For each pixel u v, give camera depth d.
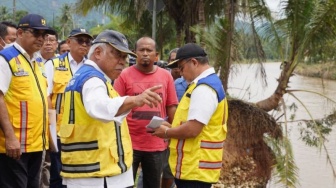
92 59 3.10
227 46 8.88
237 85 12.91
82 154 3.02
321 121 10.04
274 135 8.86
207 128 3.79
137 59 4.78
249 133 8.72
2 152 3.74
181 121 3.90
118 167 3.09
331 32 9.09
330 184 10.08
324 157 12.02
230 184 8.34
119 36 3.10
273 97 9.51
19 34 3.78
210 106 3.70
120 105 2.84
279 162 8.52
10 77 3.68
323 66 10.58
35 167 3.97
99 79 2.97
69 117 3.05
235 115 8.67
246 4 9.34
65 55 4.88
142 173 5.07
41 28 3.76
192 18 13.03
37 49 3.82
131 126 4.71
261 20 9.46
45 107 3.92
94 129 3.01
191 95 3.79
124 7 15.26
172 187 5.51
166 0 13.57
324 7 8.91
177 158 3.89
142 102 2.87
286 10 9.31
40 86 3.90
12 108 3.70
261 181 8.62
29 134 3.77
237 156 8.51
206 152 3.79
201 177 3.79
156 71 4.85
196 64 3.86
